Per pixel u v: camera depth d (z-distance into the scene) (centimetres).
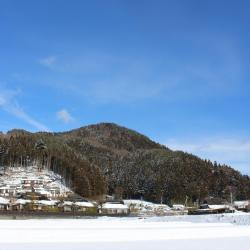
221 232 5809
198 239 5050
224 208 17188
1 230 5712
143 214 16750
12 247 4191
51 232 5478
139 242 4703
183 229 6247
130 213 17012
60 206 16875
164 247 4416
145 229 6212
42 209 15750
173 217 10812
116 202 19950
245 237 5288
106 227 6669
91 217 13888
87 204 17888
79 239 4797
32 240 4638
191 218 10138
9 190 19988
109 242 4641
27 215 13050
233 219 9081
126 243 4612
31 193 18838
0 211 13550
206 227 6762
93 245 4425
